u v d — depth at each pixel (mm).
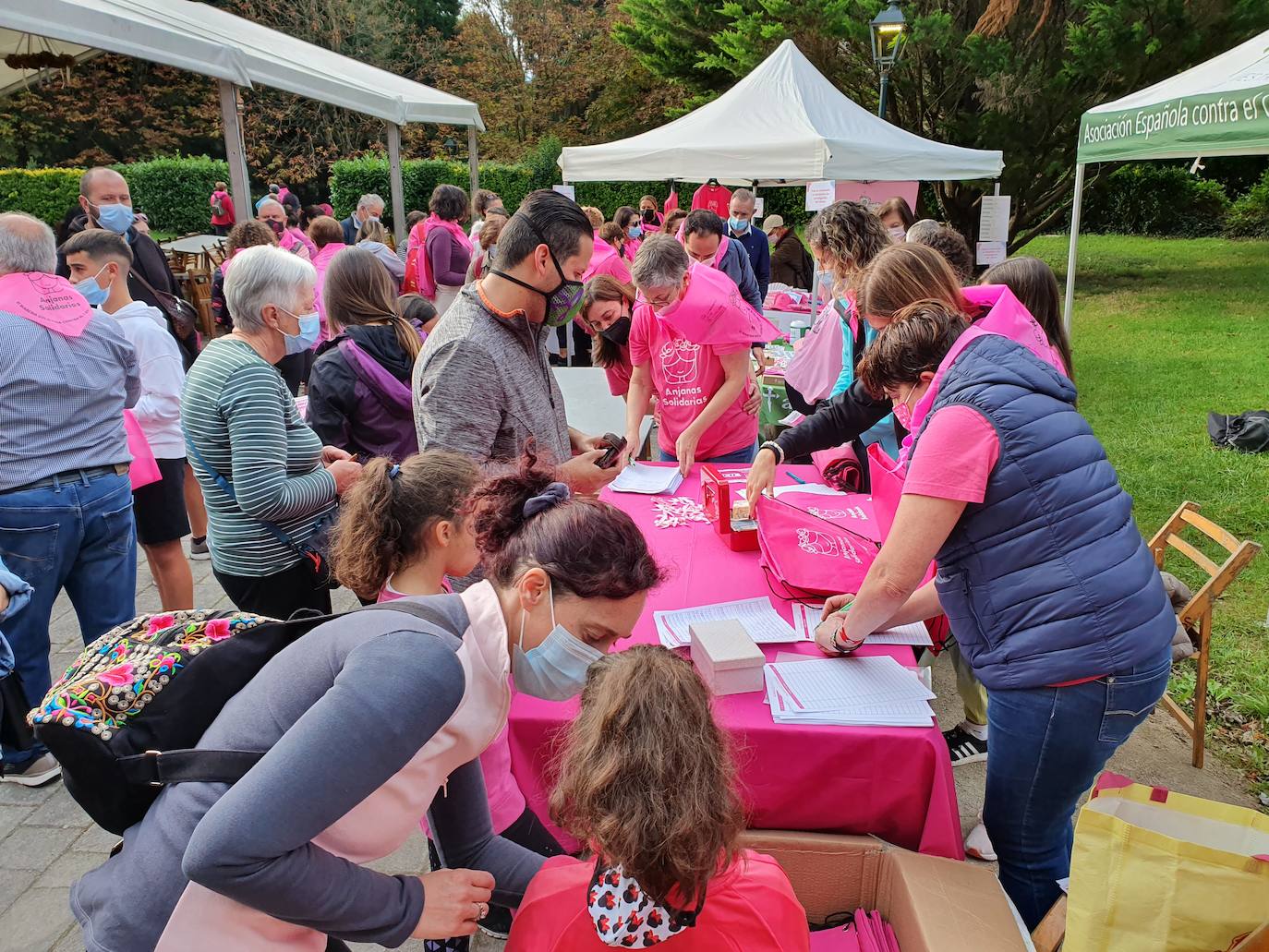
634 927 1068
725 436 3480
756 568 2391
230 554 2480
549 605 1173
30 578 2645
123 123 24281
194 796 1068
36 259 2639
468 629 1110
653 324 3379
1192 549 2930
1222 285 12992
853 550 2271
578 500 1258
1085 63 11789
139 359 3357
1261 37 4809
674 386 3410
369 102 9258
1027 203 14398
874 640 2004
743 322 3150
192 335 5465
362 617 1107
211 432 2359
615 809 993
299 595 2557
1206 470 5719
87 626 2893
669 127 7508
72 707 1123
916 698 1740
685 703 1039
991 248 8125
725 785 1042
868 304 2012
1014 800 1733
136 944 1050
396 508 1469
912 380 1836
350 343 2979
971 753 2871
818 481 3148
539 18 25781
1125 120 5027
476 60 26953
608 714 1028
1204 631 2785
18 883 2455
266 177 26625
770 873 1212
